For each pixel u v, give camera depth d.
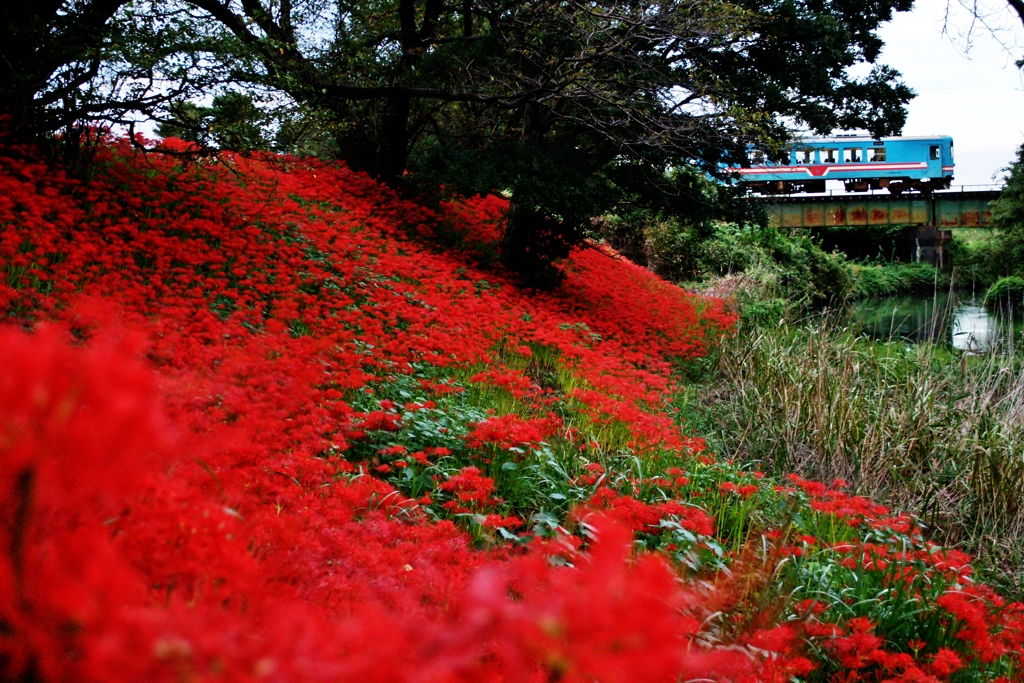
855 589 4.33
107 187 8.77
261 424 4.00
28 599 1.04
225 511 1.59
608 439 6.95
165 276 7.26
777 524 5.18
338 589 2.38
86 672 1.04
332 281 9.09
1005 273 30.47
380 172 15.56
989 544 6.63
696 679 2.69
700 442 6.94
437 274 10.93
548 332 9.98
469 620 1.47
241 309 7.14
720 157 13.88
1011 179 30.69
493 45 12.77
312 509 3.34
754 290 19.52
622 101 11.98
